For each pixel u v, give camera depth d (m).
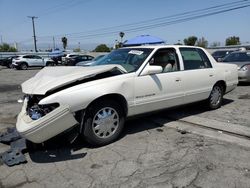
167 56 5.34
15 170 3.66
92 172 3.56
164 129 5.14
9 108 7.33
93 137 4.20
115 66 4.51
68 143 4.48
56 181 3.37
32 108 3.97
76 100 3.86
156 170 3.58
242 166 3.64
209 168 3.60
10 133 4.93
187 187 3.17
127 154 4.06
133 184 3.26
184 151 4.14
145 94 4.70
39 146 4.34
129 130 5.09
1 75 19.53
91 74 4.16
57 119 3.76
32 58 28.83
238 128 5.13
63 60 29.27
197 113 6.21
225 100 7.69
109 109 4.32
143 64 4.76
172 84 5.14
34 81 4.36
